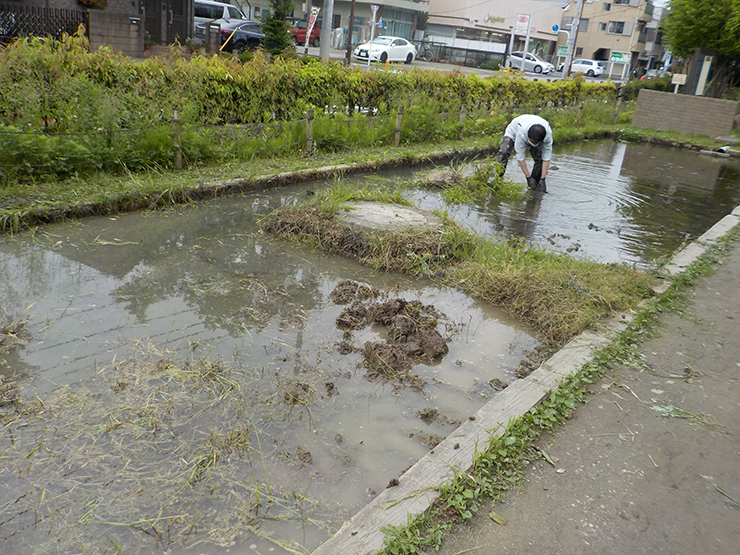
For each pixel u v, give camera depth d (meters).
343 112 11.67
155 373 3.71
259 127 9.79
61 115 7.45
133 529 2.58
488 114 15.67
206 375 3.72
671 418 3.53
